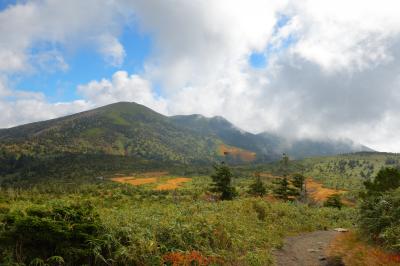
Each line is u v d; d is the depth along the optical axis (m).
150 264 9.70
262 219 22.11
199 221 14.83
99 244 9.04
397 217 12.45
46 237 8.30
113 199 68.69
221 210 22.03
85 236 8.92
